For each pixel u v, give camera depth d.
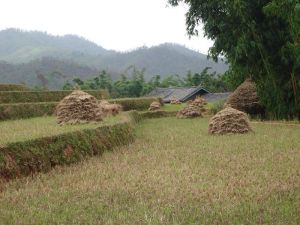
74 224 7.31
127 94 80.62
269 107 29.41
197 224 7.20
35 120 21.77
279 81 28.64
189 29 33.41
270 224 7.18
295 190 9.36
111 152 15.31
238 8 27.91
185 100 67.75
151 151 15.41
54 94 34.38
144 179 10.63
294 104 28.41
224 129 20.19
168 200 8.72
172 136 20.12
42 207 8.36
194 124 27.23
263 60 28.52
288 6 25.59
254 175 10.88
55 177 11.08
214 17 31.34
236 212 7.82
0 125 18.41
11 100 31.05
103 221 7.41
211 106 41.66
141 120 32.84
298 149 15.12
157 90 75.69
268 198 8.75
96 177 11.02
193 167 12.16
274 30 28.22
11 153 11.00
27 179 10.68
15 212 8.01
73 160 13.13
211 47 32.75
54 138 12.76
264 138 18.30
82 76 130.38
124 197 9.05
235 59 29.94
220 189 9.52
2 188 9.91
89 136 14.70
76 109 18.59
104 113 24.83
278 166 12.02
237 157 13.58
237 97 30.33
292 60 27.22
